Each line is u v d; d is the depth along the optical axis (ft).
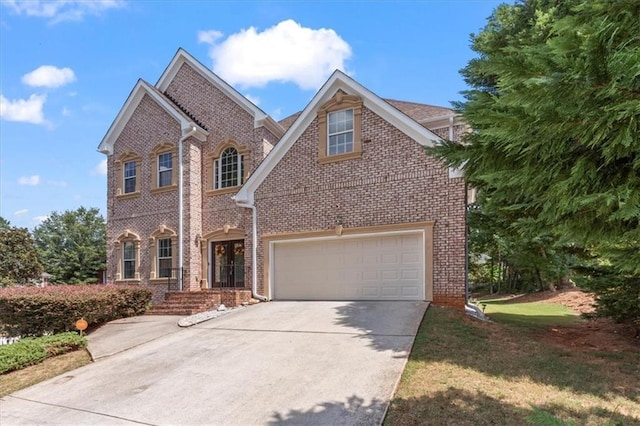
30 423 18.80
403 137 41.50
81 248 138.92
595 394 19.26
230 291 45.85
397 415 17.07
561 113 8.98
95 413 19.36
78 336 32.19
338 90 45.37
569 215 10.80
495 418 16.56
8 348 28.22
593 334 33.47
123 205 59.88
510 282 91.30
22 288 42.63
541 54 9.21
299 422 17.02
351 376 21.52
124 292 43.96
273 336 30.40
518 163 12.19
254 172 49.19
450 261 38.37
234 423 17.33
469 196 41.93
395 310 35.81
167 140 56.59
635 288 32.17
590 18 8.87
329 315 35.70
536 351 26.14
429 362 23.29
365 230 42.45
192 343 30.48
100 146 61.93
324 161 45.32
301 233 45.80
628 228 10.34
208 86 57.00
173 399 20.30
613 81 8.16
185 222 53.98
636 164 9.36
